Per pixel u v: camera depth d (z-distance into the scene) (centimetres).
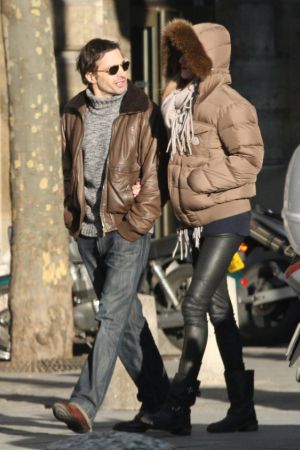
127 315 1588
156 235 3559
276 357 2669
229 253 1569
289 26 3722
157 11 3584
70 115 1622
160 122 1598
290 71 3728
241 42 3691
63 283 2648
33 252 2634
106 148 1595
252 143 1556
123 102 1597
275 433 1634
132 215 1587
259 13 3691
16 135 2636
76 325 2769
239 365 1639
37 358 2622
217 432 1639
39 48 2625
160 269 2827
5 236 3347
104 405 1973
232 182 1552
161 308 2825
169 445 1314
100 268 1631
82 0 3397
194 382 1580
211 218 1561
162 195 1602
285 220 1363
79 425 1538
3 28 2633
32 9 2614
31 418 1869
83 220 1614
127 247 1589
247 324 2836
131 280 1590
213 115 1559
